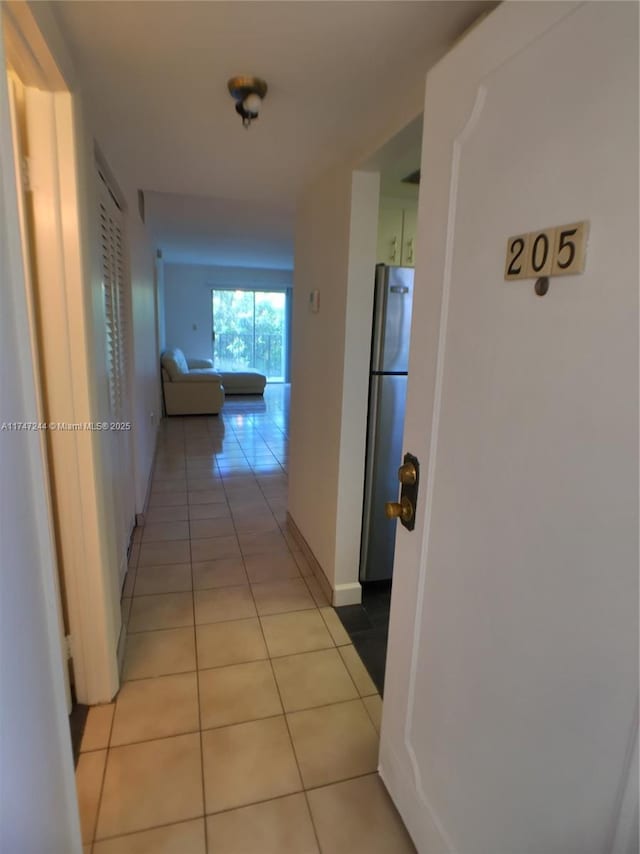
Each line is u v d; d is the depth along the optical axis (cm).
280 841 125
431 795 115
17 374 73
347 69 126
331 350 220
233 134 171
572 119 67
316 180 231
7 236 69
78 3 100
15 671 70
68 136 125
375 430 224
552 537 75
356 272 196
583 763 71
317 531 249
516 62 77
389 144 160
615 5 60
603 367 65
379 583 247
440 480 106
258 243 561
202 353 903
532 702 81
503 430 85
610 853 68
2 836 64
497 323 85
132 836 124
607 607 66
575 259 68
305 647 197
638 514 61
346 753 150
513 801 87
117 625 181
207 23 107
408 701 125
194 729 156
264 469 426
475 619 96
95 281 159
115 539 188
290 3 99
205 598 229
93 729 155
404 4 99
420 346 111
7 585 67
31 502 77
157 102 147
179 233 493
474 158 89
